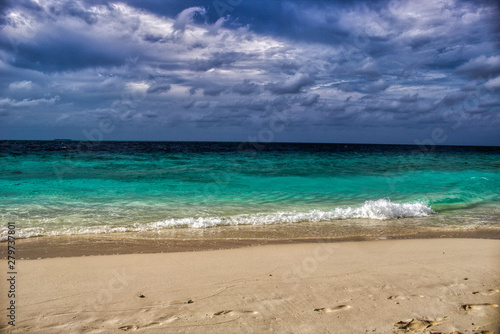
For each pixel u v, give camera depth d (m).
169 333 2.83
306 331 2.86
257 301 3.48
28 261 4.75
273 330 2.88
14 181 12.93
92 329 2.89
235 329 2.90
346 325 2.96
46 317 3.11
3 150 27.84
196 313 3.20
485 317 3.07
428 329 2.86
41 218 7.62
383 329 2.88
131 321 3.04
